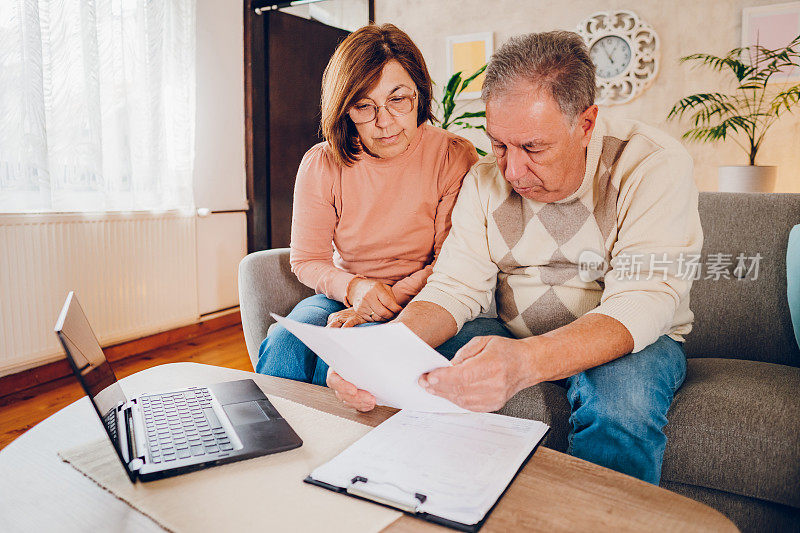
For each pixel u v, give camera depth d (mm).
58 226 2492
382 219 1406
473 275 1194
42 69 2379
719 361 1281
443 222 1390
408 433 746
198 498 603
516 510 575
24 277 2377
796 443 945
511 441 718
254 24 3561
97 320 2699
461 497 581
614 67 3350
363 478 622
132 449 697
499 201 1200
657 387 909
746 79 3070
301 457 697
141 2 2820
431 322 1062
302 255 1481
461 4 3652
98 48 2633
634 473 872
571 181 1029
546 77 882
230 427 763
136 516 577
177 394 890
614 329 877
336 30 4051
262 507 583
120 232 2771
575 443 918
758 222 1408
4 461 707
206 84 3355
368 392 835
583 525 549
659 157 1022
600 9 3334
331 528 544
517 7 3506
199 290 3377
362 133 1280
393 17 3855
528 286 1199
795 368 1214
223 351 3004
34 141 2375
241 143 3652
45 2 2391
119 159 2770
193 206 3164
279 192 3826
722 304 1424
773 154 3092
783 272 1360
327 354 788
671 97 3258
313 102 3994
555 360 802
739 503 1016
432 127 1474
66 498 616
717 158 3209
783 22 2969
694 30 3168
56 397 2346
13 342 2357
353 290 1307
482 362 725
